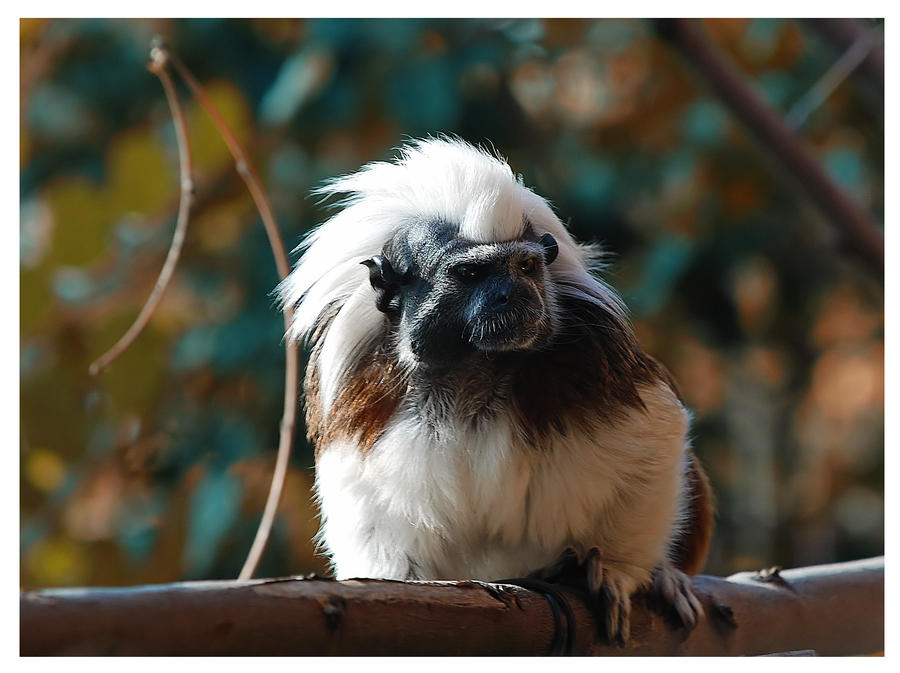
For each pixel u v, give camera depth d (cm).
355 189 543
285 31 927
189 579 830
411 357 495
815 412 1127
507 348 468
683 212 1031
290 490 862
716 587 509
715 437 1095
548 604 425
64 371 826
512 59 966
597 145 1034
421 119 891
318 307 529
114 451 845
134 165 815
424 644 366
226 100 831
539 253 483
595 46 1045
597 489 490
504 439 491
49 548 816
